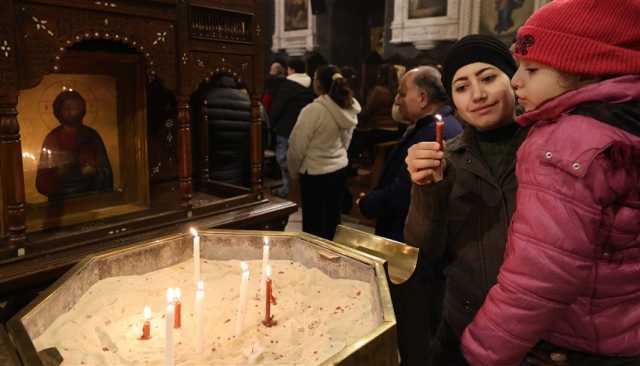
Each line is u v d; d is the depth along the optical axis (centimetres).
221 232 163
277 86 494
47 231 164
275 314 133
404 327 161
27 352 87
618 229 77
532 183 79
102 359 109
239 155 274
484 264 113
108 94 183
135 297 139
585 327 83
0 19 134
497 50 111
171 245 158
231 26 198
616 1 76
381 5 1014
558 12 81
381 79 761
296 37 1041
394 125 514
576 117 77
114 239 167
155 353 115
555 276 76
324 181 328
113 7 159
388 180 196
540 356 92
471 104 111
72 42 151
